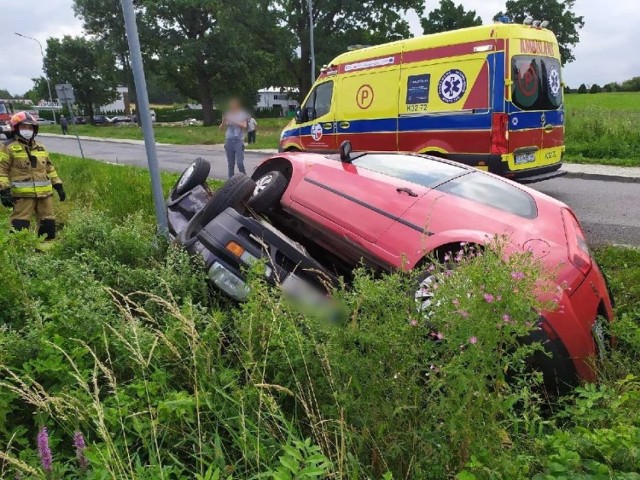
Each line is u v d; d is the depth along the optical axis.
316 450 2.02
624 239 6.86
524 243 3.41
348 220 4.56
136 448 2.32
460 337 2.03
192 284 3.71
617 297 4.65
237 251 3.82
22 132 6.54
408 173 4.75
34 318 3.04
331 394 2.41
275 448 2.29
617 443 2.14
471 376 2.00
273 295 3.19
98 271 4.04
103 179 10.38
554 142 9.33
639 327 3.84
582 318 3.29
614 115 18.50
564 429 2.74
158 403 2.38
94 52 63.56
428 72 9.09
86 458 2.02
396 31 45.69
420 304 2.33
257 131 35.50
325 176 4.96
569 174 12.87
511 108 8.30
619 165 13.84
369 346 2.29
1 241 3.47
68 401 2.35
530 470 2.20
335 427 2.28
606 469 2.03
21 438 2.34
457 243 3.84
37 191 6.68
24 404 2.56
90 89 75.00
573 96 58.75
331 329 2.56
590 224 7.79
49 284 3.46
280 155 5.73
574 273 3.41
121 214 7.96
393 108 9.72
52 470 1.98
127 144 32.09
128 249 4.66
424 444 2.17
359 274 2.73
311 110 11.54
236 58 52.44
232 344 3.00
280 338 2.68
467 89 8.58
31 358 2.71
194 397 2.46
